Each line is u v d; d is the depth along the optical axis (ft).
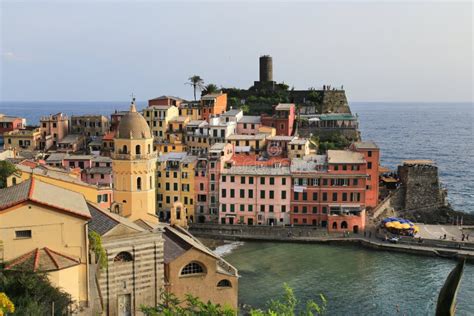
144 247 233.76
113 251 226.17
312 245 428.15
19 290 160.25
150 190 304.71
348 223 447.83
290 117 618.03
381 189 540.93
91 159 510.58
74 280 179.32
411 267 375.66
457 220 497.87
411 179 522.88
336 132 648.79
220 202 474.49
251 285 337.31
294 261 387.34
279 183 466.70
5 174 287.48
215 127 561.84
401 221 442.50
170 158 489.67
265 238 437.17
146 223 273.33
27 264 170.40
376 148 488.85
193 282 255.70
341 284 341.21
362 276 356.38
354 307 305.53
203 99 647.97
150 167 302.45
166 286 248.32
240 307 300.40
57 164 509.76
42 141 639.35
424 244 416.46
